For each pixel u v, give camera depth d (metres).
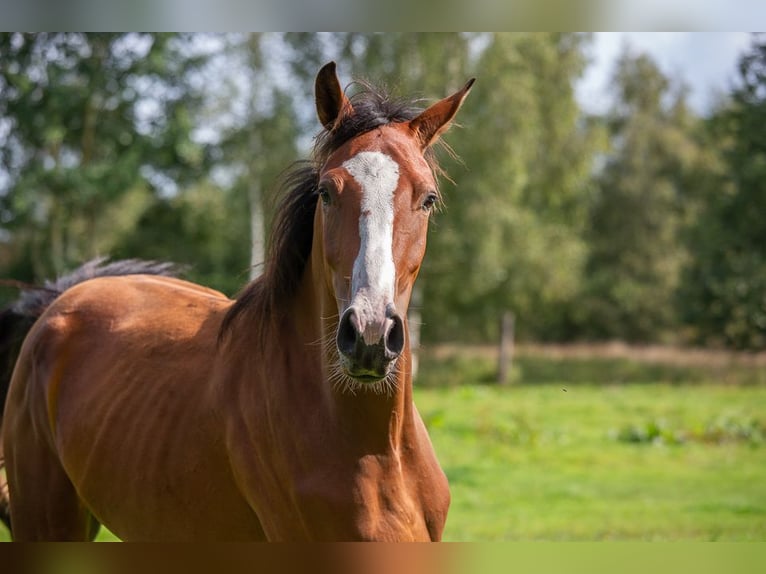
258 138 24.48
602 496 9.34
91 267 5.26
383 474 3.12
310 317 3.29
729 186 21.39
